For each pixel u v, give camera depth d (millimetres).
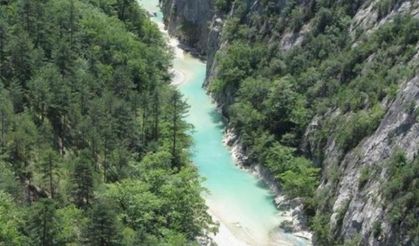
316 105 120000
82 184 97375
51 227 85500
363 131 103938
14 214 88688
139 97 122562
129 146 115250
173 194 102125
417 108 93438
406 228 84938
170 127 120688
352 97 111250
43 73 113062
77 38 132625
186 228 101000
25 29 124188
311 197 108312
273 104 124500
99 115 110625
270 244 103125
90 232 85562
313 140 115562
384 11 120938
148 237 92312
